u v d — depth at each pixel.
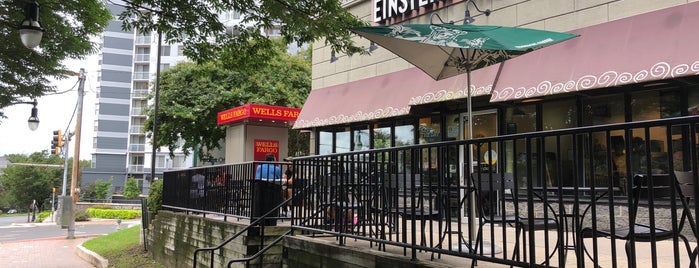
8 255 16.09
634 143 7.59
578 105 8.20
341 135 13.16
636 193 3.27
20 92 11.91
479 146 4.14
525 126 9.00
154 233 12.48
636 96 7.61
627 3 7.51
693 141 2.88
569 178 8.17
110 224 30.30
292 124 14.43
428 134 10.77
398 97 10.48
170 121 22.08
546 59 8.07
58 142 26.89
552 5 8.49
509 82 8.35
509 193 8.59
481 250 4.10
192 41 9.18
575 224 3.76
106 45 65.94
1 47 10.23
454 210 9.16
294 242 6.40
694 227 3.17
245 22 9.38
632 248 3.16
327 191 6.17
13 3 8.75
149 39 63.94
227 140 15.23
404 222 4.77
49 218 41.06
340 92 12.56
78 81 24.72
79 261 14.54
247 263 6.66
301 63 24.52
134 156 63.22
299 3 8.56
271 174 8.91
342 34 8.95
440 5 10.31
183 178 11.23
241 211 8.40
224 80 22.23
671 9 6.95
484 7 9.60
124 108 66.56
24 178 56.94
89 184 58.38
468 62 5.87
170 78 22.34
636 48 6.99
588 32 7.80
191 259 9.73
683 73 6.25
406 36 5.35
